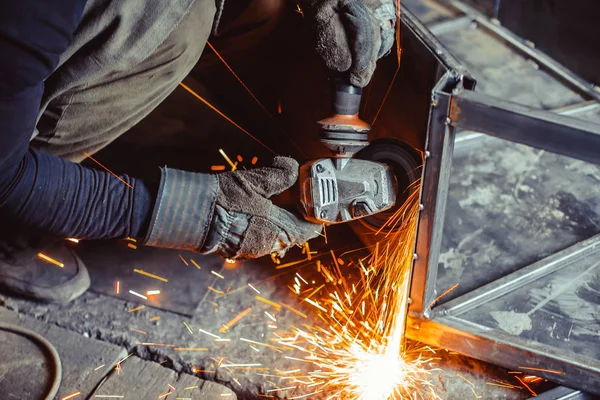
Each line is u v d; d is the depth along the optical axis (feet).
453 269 8.65
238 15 7.79
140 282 8.91
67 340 8.14
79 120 6.91
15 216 5.79
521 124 5.61
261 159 10.74
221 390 7.58
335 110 6.49
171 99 11.83
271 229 6.27
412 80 7.23
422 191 6.38
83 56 6.19
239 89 10.32
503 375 7.66
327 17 6.07
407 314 7.55
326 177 6.40
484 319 7.86
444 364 7.80
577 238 9.09
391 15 6.37
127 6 5.93
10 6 4.67
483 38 13.58
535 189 9.92
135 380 7.70
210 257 9.30
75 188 5.92
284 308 8.55
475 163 10.39
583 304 8.05
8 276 8.42
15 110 4.96
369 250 9.23
